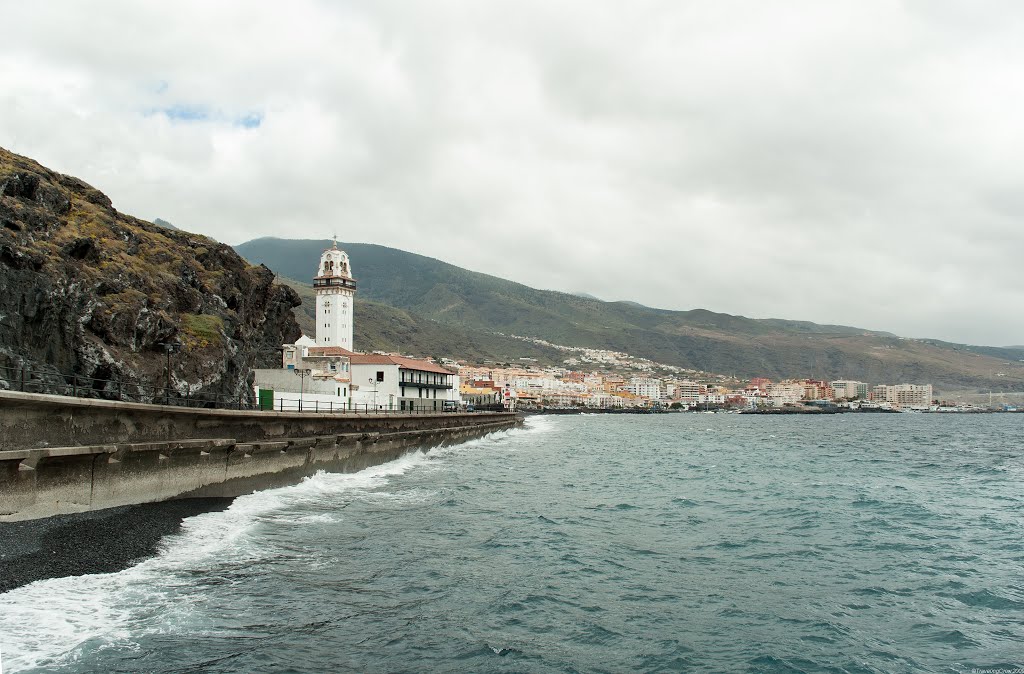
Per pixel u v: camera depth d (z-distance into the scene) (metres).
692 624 22.25
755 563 29.67
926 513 41.94
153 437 33.62
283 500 39.72
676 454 89.44
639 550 31.61
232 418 40.34
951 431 182.50
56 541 24.64
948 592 25.81
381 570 26.19
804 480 59.75
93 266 56.47
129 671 16.61
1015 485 57.78
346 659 18.33
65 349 48.81
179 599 21.36
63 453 26.73
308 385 74.88
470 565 27.75
